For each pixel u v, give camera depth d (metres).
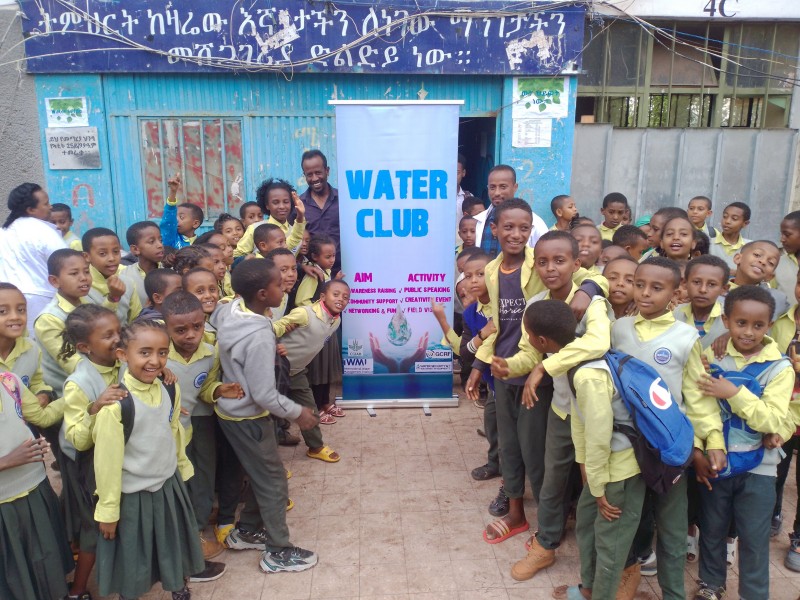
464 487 3.78
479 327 3.83
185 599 2.83
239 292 3.00
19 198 4.21
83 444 2.52
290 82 6.14
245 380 2.95
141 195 6.27
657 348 2.56
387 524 3.43
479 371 3.38
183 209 4.97
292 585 2.99
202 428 3.13
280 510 3.09
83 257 3.16
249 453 3.03
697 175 6.82
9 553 2.51
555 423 2.90
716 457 2.52
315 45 5.92
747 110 6.88
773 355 2.63
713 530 2.74
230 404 2.98
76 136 6.06
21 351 2.84
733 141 6.73
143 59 5.87
